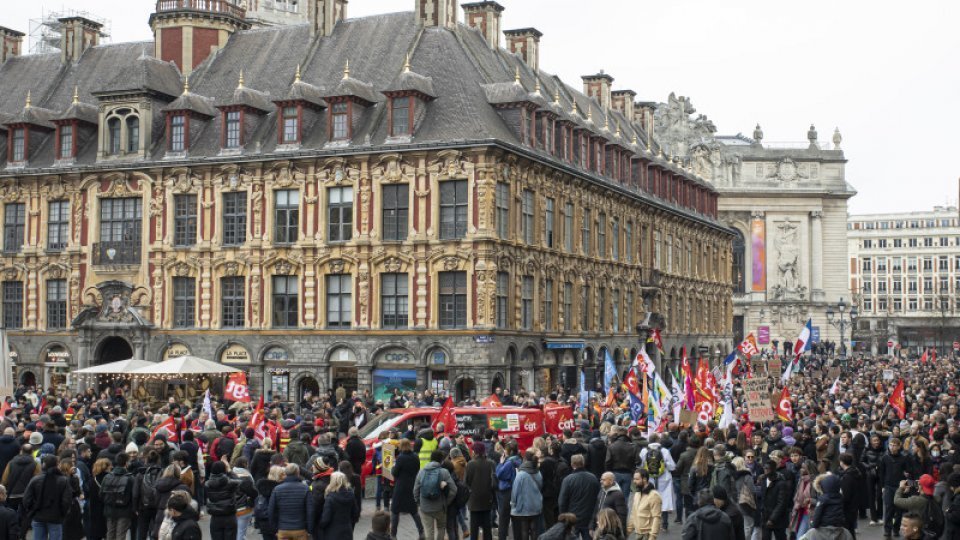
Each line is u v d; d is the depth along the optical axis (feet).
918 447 87.20
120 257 193.88
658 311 257.14
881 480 94.07
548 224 196.54
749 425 108.27
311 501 67.72
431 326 173.68
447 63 187.32
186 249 189.26
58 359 197.57
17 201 202.49
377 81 191.52
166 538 61.16
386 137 177.99
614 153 232.73
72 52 226.38
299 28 210.38
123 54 223.30
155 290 191.31
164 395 182.60
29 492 70.69
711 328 306.14
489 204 170.91
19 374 200.54
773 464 76.18
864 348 540.11
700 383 127.85
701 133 440.86
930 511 70.38
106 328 192.65
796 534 75.31
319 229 181.16
